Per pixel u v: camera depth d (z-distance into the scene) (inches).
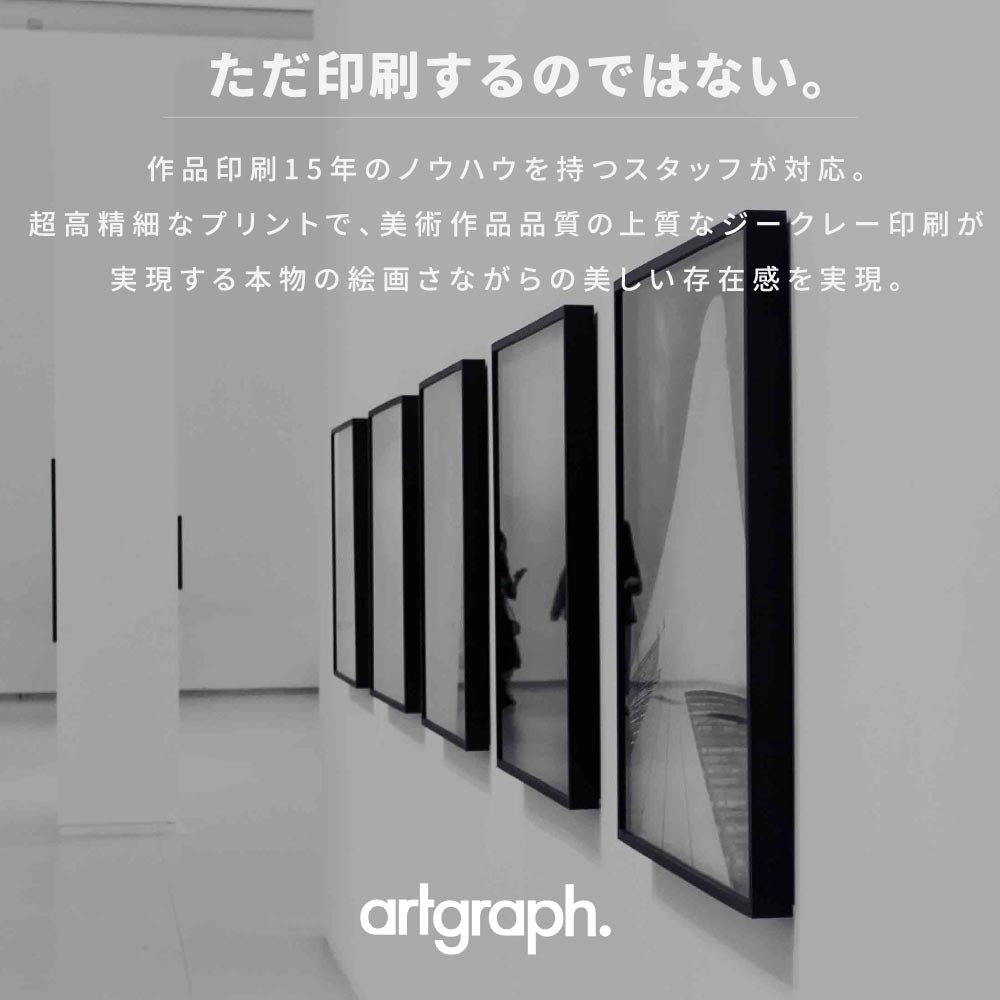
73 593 443.2
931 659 81.4
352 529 275.0
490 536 185.2
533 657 156.9
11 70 759.1
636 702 125.2
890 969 86.2
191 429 797.2
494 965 182.4
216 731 679.1
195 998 280.7
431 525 206.7
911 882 83.7
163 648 448.1
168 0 725.9
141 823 447.5
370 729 268.1
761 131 105.0
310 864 405.4
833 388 93.4
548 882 160.4
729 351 104.8
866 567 88.8
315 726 695.1
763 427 99.6
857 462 90.0
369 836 269.3
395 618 234.1
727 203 111.5
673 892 122.4
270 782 542.9
